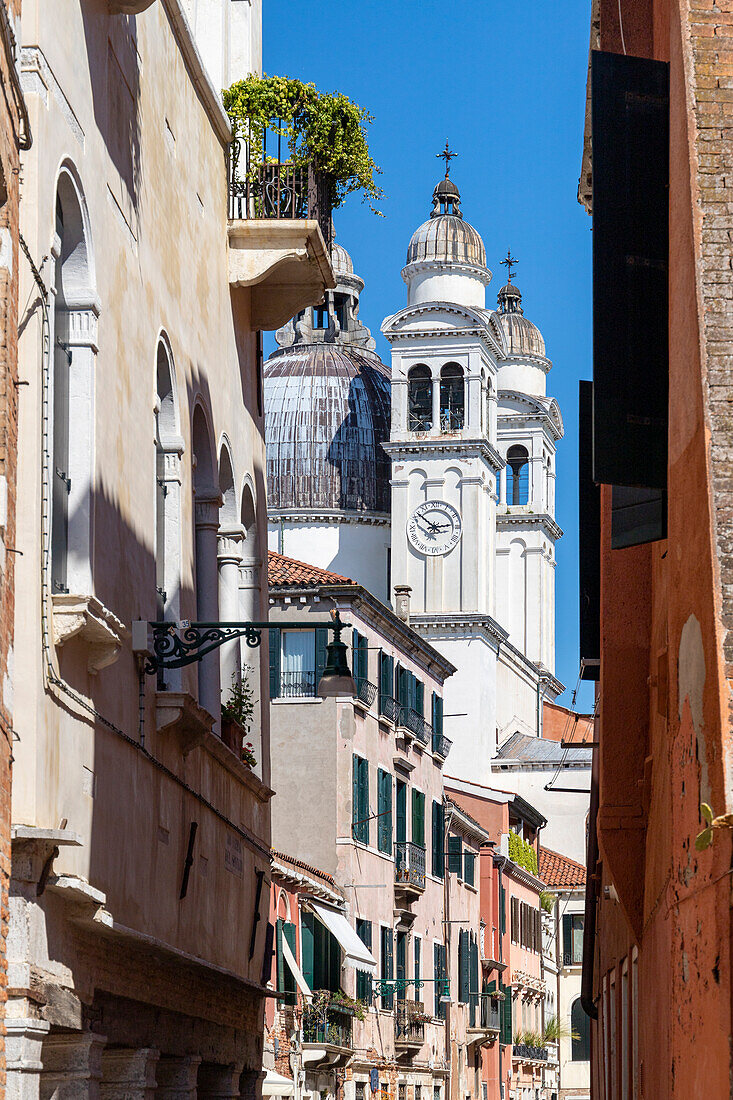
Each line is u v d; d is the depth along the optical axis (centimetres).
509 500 12269
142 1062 1797
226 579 2512
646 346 1567
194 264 2219
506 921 8506
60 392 1558
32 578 1359
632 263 1577
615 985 2812
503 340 11025
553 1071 9862
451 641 10194
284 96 2536
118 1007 1719
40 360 1374
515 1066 8700
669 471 1484
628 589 2009
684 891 1428
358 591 5988
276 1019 4422
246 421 2627
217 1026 2319
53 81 1474
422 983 6781
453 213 11369
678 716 1452
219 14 2655
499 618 12012
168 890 1952
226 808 2375
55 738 1431
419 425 10681
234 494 2536
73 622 1436
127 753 1722
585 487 2636
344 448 10788
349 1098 5475
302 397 10931
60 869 1448
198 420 2286
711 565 1229
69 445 1578
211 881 2239
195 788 2123
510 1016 8531
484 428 10675
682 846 1438
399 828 6656
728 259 1302
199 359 2230
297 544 10712
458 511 10406
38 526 1367
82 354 1595
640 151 1591
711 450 1246
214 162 2388
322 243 2528
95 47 1662
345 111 2536
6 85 1193
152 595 1859
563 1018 10331
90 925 1502
